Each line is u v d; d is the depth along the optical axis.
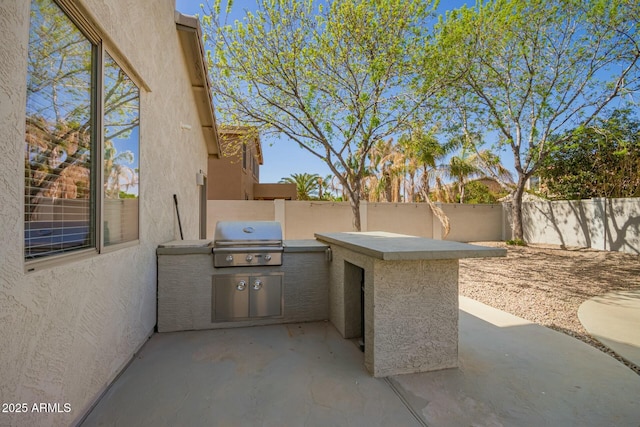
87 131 2.37
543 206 14.30
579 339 3.83
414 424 2.15
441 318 2.91
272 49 8.47
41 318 1.77
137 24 3.22
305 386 2.61
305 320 4.14
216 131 7.52
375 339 2.74
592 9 9.71
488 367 2.98
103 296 2.51
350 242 3.25
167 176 4.38
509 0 9.80
